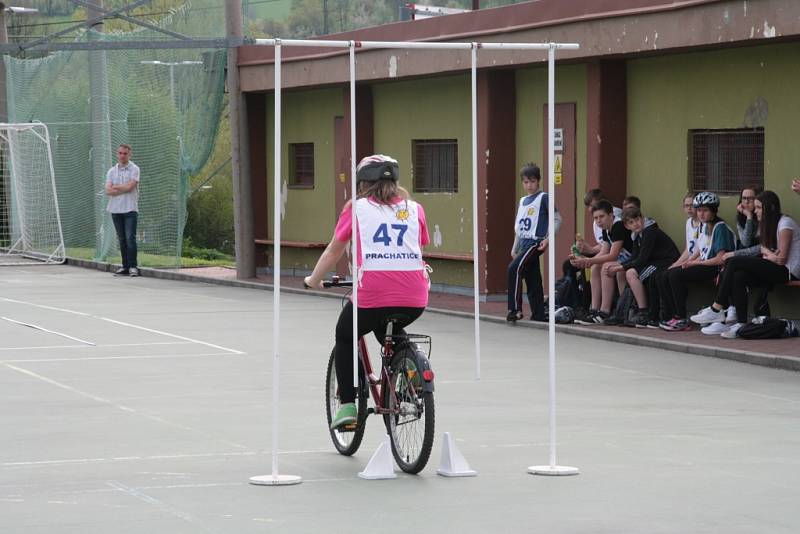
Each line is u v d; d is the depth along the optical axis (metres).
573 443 12.91
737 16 19.89
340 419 11.88
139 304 27.34
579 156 25.09
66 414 14.59
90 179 40.81
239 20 33.41
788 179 20.92
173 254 37.34
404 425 11.83
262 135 34.81
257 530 9.63
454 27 26.48
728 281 19.97
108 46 33.06
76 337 21.64
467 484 11.16
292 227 34.56
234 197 33.38
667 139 23.27
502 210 26.91
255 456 12.34
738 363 18.28
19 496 10.68
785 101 20.86
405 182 30.28
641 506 10.35
